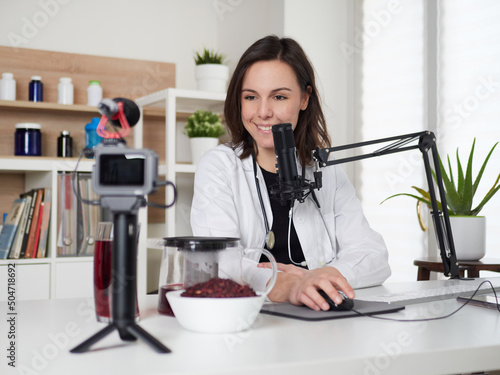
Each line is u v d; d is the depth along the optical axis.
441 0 2.74
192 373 0.67
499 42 2.43
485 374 1.07
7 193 3.16
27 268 2.80
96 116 3.29
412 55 2.91
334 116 3.26
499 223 2.42
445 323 0.97
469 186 2.20
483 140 2.50
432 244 2.77
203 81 3.04
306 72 1.58
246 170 1.62
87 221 2.95
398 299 1.16
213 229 1.48
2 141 3.11
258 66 1.52
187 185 3.43
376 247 1.58
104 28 3.35
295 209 1.59
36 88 3.04
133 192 0.78
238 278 0.96
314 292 1.06
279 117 1.53
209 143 2.92
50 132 3.20
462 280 1.50
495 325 0.95
